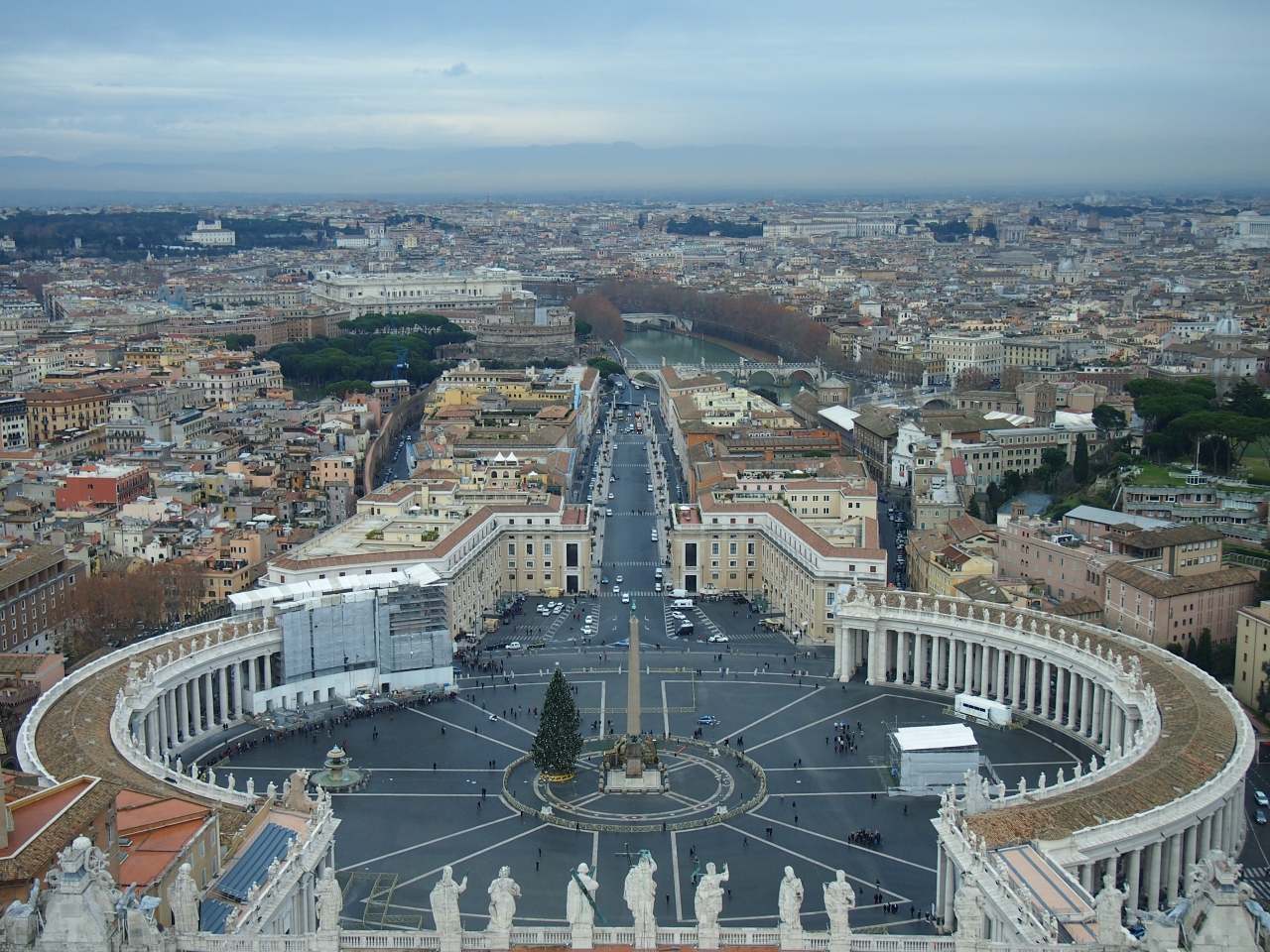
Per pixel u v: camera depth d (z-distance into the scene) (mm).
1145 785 199875
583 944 149000
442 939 147375
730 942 150500
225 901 161000
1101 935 145625
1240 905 126188
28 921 131500
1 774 147750
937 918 192125
